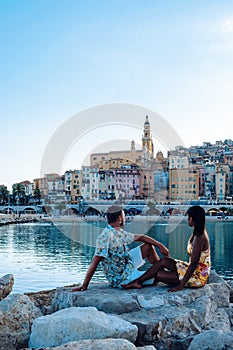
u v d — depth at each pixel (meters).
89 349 5.20
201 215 7.67
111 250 7.75
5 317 6.57
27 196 113.12
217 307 7.89
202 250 7.65
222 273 28.55
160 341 6.44
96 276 21.88
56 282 23.20
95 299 7.05
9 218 101.88
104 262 7.84
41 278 24.55
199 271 7.67
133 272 7.83
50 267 28.73
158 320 6.51
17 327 6.57
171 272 7.86
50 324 5.99
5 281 8.26
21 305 6.93
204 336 6.02
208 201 129.25
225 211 126.56
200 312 6.99
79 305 7.18
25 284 22.77
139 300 7.10
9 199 124.69
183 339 6.47
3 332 6.41
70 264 29.62
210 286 8.11
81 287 7.73
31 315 6.87
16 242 53.09
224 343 5.85
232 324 7.43
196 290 7.57
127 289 7.72
